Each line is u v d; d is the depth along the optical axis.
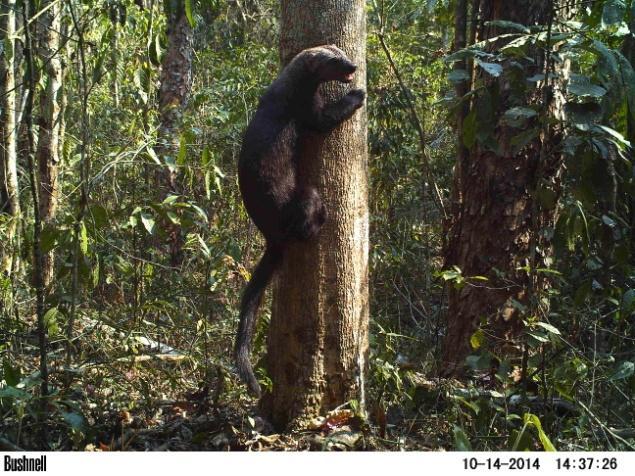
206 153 3.49
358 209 3.22
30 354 3.81
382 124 5.17
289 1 3.24
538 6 3.61
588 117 2.99
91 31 4.98
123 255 3.98
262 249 4.99
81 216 3.24
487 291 3.69
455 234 3.86
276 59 6.36
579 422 3.07
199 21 6.91
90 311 4.02
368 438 3.10
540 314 3.46
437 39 6.43
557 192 3.64
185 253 4.50
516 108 3.05
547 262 3.68
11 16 3.92
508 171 3.66
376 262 4.64
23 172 4.43
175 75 5.87
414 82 5.88
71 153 5.04
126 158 3.73
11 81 4.18
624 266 3.36
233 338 3.95
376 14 6.63
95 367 3.40
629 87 2.97
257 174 3.24
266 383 3.22
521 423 3.19
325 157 3.18
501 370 3.20
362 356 3.26
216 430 3.19
